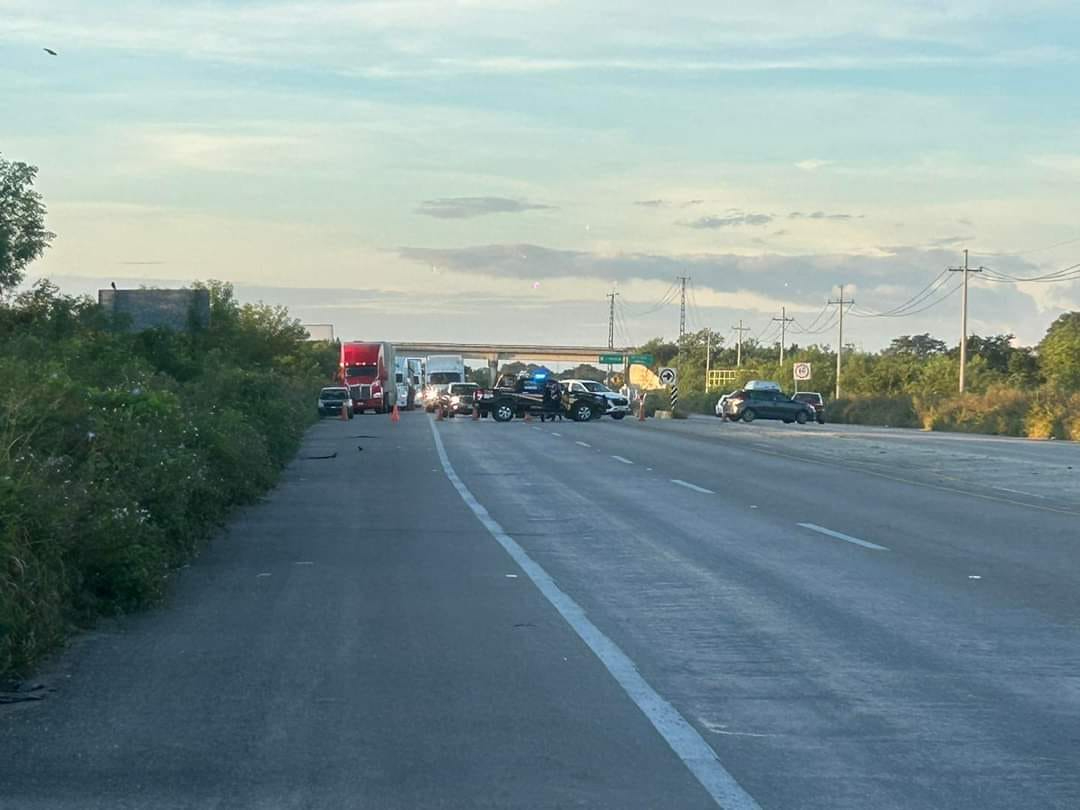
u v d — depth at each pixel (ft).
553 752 23.06
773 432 167.63
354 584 41.93
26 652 28.43
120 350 97.81
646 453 116.57
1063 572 45.91
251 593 40.04
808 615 37.17
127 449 45.78
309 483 82.07
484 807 20.10
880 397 281.54
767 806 20.33
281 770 21.91
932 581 43.68
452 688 27.78
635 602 39.14
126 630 34.01
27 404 43.73
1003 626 35.65
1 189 91.30
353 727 24.64
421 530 57.26
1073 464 106.11
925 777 21.94
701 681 28.78
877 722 25.49
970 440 155.84
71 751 23.00
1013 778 21.94
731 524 60.95
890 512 66.74
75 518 34.83
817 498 74.49
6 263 90.17
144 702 26.48
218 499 57.57
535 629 34.58
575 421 201.57
